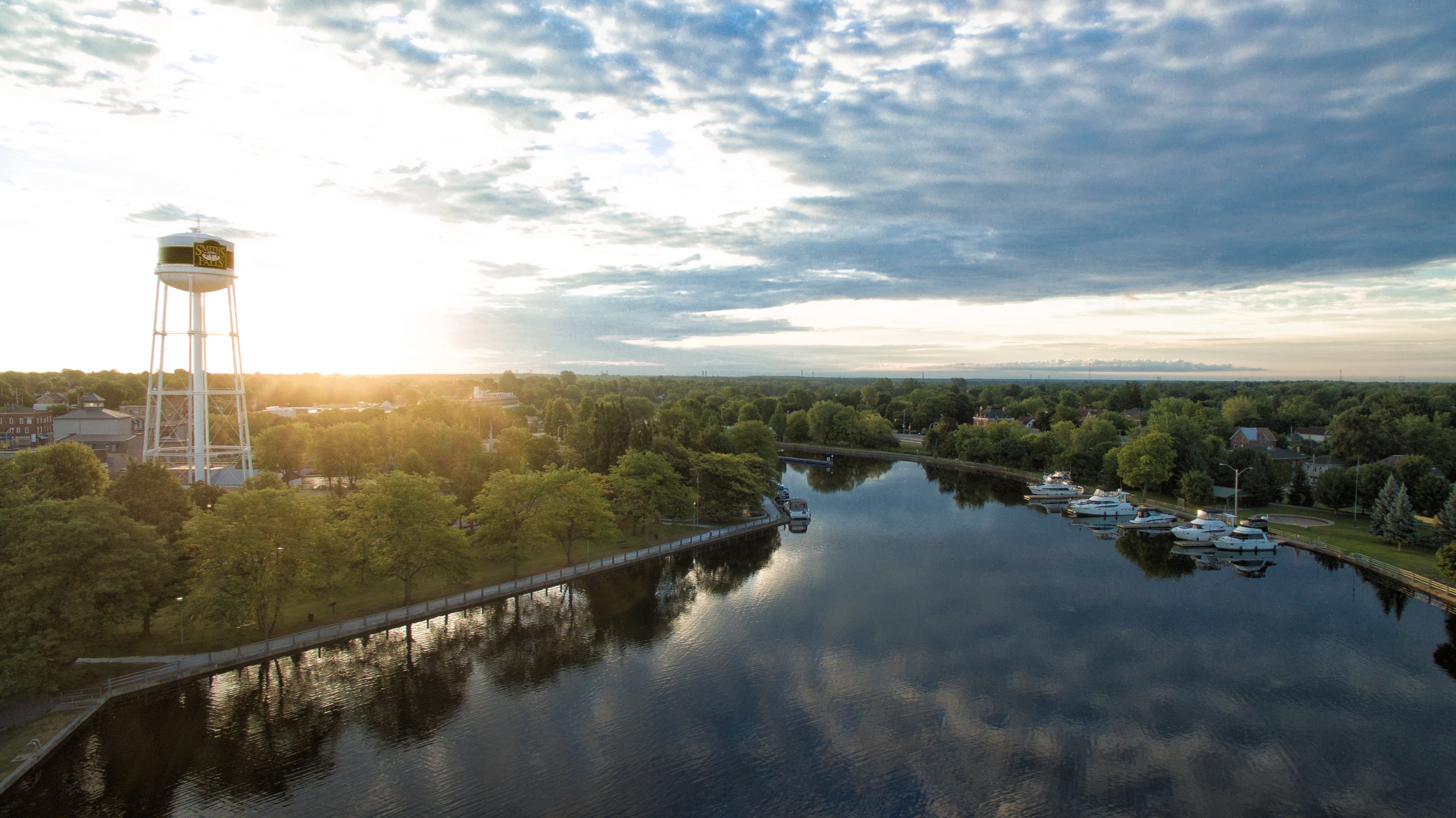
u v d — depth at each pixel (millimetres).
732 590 80750
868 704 53281
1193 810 41312
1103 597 78688
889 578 86000
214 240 84312
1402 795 42812
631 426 119375
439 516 71250
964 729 49875
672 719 50906
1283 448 191375
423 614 68188
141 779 43094
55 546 47125
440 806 40750
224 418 117062
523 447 127000
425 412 168875
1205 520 108375
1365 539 102250
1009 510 133125
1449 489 107250
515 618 70688
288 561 59875
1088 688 56094
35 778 41812
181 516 64125
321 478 144250
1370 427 142250
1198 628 68938
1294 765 45781
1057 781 43906
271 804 40812
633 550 93250
